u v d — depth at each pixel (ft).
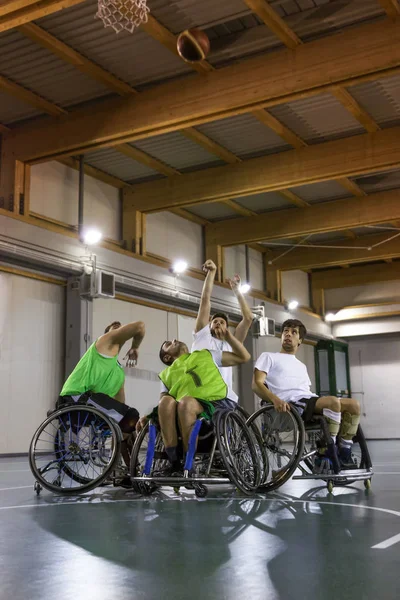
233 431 14.01
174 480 13.11
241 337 15.84
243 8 24.66
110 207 42.68
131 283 41.16
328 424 14.60
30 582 6.07
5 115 33.19
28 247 33.88
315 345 68.49
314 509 10.94
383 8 23.68
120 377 15.02
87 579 6.15
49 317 36.88
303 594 5.49
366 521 9.51
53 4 20.43
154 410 13.94
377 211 45.32
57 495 14.10
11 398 34.06
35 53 27.45
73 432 14.51
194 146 38.04
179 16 25.03
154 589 5.74
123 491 14.78
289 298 64.64
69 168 39.01
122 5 19.80
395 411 68.13
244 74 26.91
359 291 68.33
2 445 33.32
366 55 24.34
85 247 38.01
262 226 50.08
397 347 69.05
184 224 50.26
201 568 6.54
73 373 14.80
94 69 28.09
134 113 29.66
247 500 12.45
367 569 6.39
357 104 31.68
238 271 56.65
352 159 35.53
